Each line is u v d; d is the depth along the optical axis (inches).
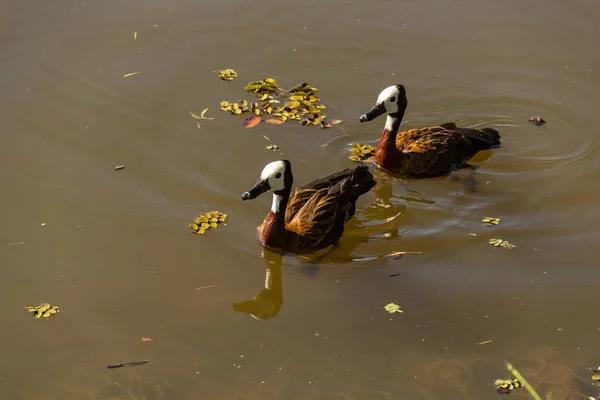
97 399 309.1
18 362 323.6
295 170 441.1
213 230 395.5
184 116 473.4
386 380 322.7
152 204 408.2
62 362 323.9
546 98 511.5
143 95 486.6
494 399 315.9
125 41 533.3
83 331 338.3
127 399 309.6
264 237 387.5
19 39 526.0
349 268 381.4
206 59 525.0
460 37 558.9
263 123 473.1
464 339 342.6
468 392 318.3
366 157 457.4
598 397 315.6
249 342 337.7
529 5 588.7
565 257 387.2
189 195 415.8
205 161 439.2
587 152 469.1
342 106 497.7
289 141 461.7
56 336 335.3
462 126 491.8
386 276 375.9
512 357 334.0
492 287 369.1
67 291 357.4
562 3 588.4
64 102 475.2
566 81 523.5
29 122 458.0
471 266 382.3
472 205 425.4
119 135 453.7
